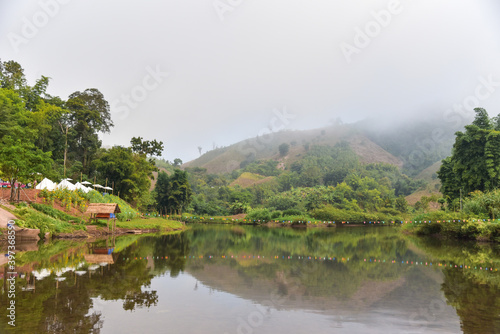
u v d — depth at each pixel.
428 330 5.93
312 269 12.20
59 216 24.61
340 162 136.88
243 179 123.31
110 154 44.12
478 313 6.91
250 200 74.94
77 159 49.84
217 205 76.81
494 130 36.47
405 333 5.78
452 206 36.56
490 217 26.69
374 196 81.25
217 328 5.87
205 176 124.38
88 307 6.93
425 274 11.37
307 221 51.41
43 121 36.56
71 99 47.50
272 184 107.12
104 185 44.00
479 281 10.26
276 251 17.73
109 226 27.28
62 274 10.18
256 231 37.22
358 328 6.00
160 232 31.56
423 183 114.44
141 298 7.77
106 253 15.20
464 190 37.56
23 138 27.58
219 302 7.62
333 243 23.08
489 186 35.31
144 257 14.36
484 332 5.81
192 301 7.65
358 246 21.05
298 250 18.36
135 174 45.19
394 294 8.54
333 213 55.31
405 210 73.75
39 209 23.50
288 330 5.82
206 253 16.39
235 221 57.78
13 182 23.36
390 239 27.17
